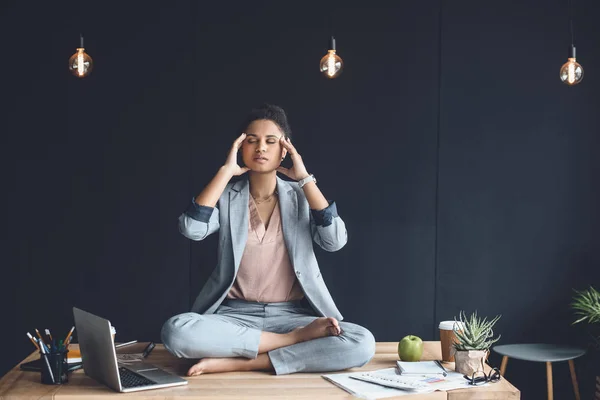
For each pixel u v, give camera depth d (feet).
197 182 13.26
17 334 13.12
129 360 9.54
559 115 13.62
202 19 13.25
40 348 8.34
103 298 13.21
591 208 13.64
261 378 8.68
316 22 13.35
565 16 13.60
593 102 13.64
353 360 9.03
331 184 13.39
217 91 13.26
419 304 13.51
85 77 13.15
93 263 13.20
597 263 13.62
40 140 13.12
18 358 13.14
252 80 13.29
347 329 9.32
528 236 13.61
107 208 13.20
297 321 9.70
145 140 13.21
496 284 13.57
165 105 13.23
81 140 13.16
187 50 13.24
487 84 13.56
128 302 13.24
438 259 13.52
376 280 13.46
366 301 13.44
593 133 13.64
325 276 13.41
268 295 9.87
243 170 9.82
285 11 13.33
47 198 13.15
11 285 13.12
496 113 13.57
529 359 11.76
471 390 8.04
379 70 13.44
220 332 8.93
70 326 13.16
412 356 9.37
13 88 13.10
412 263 13.50
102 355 7.96
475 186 13.56
